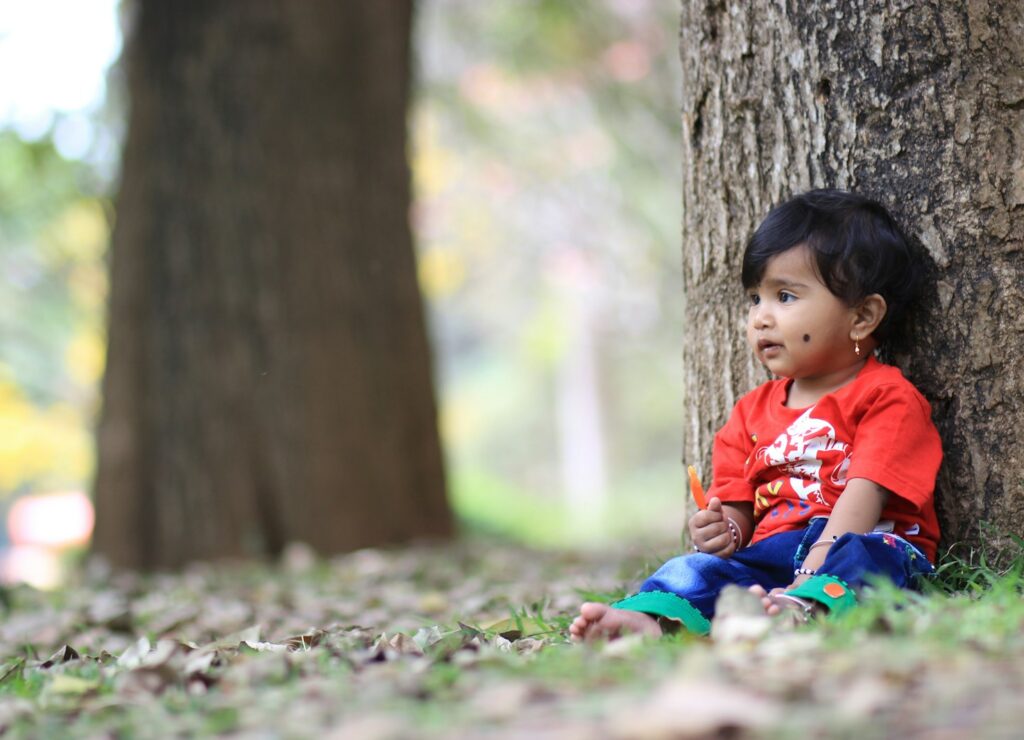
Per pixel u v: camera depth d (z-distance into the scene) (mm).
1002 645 2637
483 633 3854
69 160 15078
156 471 10242
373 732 2287
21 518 28375
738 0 4551
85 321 20594
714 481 4234
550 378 41562
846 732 2062
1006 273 4059
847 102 4285
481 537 16578
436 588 6930
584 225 25453
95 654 4605
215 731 2564
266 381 10195
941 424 4121
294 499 10172
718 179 4648
